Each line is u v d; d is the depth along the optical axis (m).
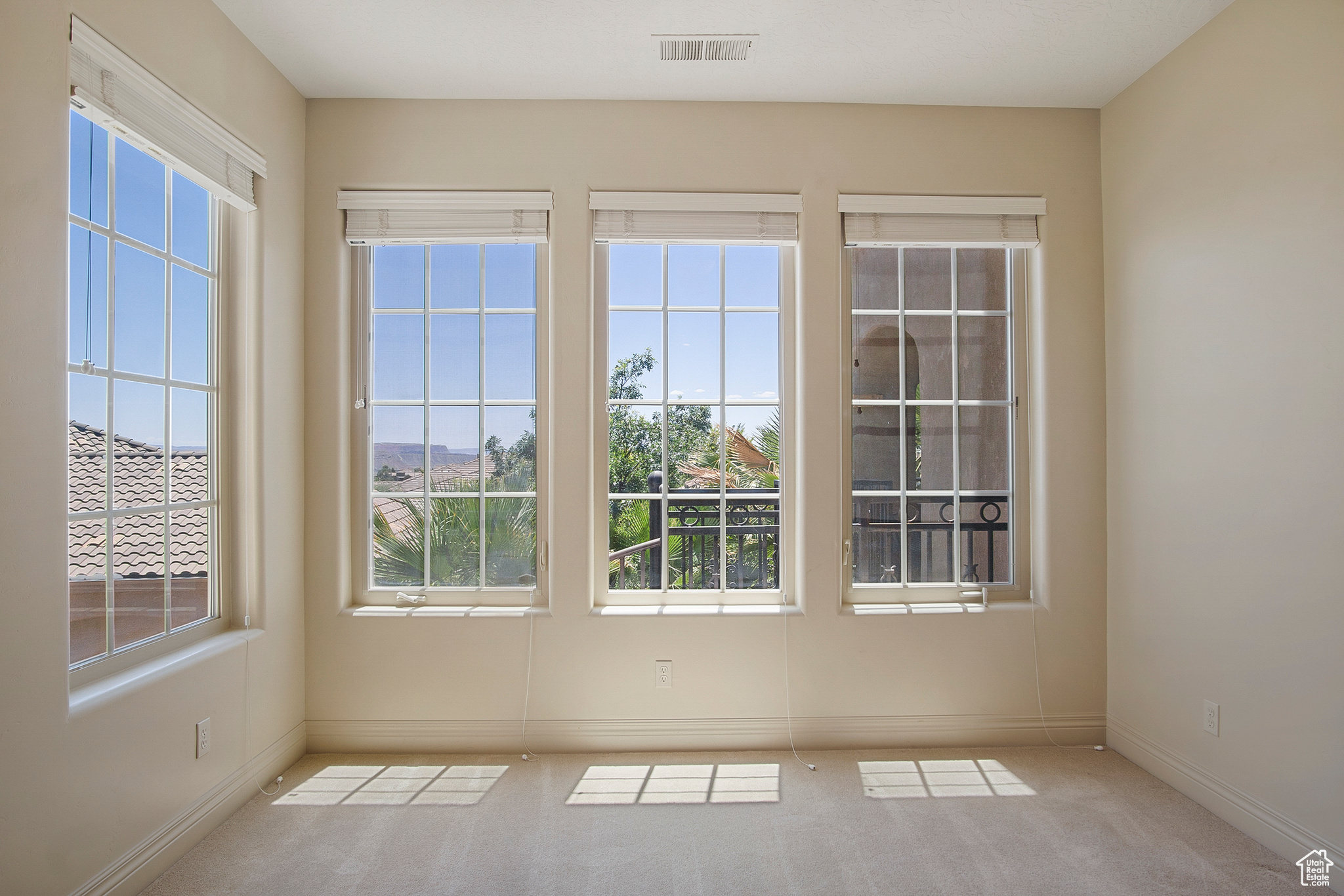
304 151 2.54
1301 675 1.82
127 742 1.67
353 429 2.63
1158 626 2.36
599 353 2.67
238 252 2.23
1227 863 1.86
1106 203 2.62
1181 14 2.08
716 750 2.56
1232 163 2.04
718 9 2.05
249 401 2.23
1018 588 2.73
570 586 2.55
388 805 2.16
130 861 1.68
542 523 2.65
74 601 1.62
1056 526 2.63
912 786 2.30
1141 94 2.44
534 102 2.58
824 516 2.60
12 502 1.37
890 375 2.71
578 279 2.57
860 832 2.02
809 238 2.61
